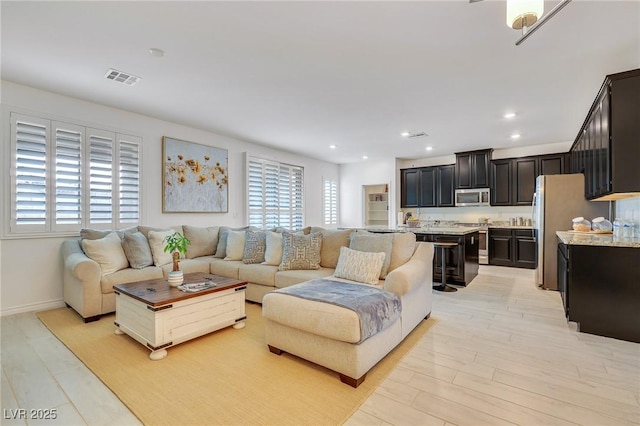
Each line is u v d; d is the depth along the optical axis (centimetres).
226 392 187
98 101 370
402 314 249
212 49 252
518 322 305
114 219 394
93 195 377
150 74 297
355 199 811
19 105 323
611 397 181
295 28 223
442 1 194
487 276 524
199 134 493
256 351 243
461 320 311
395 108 393
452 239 458
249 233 412
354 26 221
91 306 304
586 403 175
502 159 632
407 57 265
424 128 485
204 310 265
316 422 160
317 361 208
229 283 291
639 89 256
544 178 437
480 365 219
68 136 357
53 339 263
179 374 208
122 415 166
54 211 347
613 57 264
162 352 232
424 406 173
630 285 261
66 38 235
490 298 389
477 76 302
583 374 206
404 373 208
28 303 333
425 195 735
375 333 206
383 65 280
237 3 195
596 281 273
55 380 200
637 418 162
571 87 326
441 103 375
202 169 492
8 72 294
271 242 385
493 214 674
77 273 296
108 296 315
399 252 304
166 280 304
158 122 441
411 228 521
